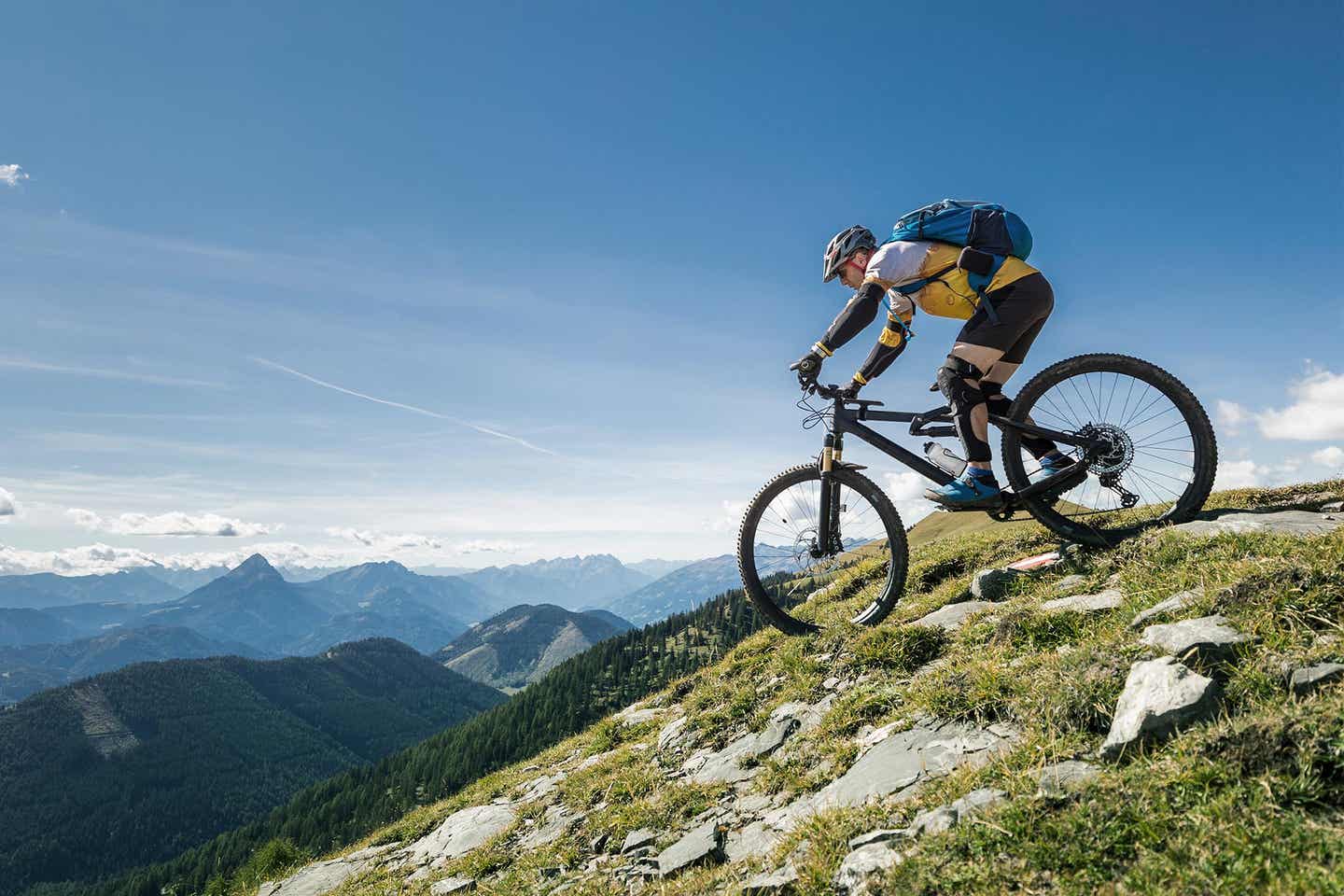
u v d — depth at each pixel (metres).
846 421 7.30
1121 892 2.69
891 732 5.35
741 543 8.20
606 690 188.00
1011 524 10.47
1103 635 4.81
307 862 14.65
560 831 7.53
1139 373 6.47
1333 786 2.80
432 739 182.00
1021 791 3.54
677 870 5.11
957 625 6.88
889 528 7.24
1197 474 6.41
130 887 137.00
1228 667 3.75
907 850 3.52
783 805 5.43
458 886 7.43
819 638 7.86
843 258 7.34
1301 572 4.23
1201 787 3.03
